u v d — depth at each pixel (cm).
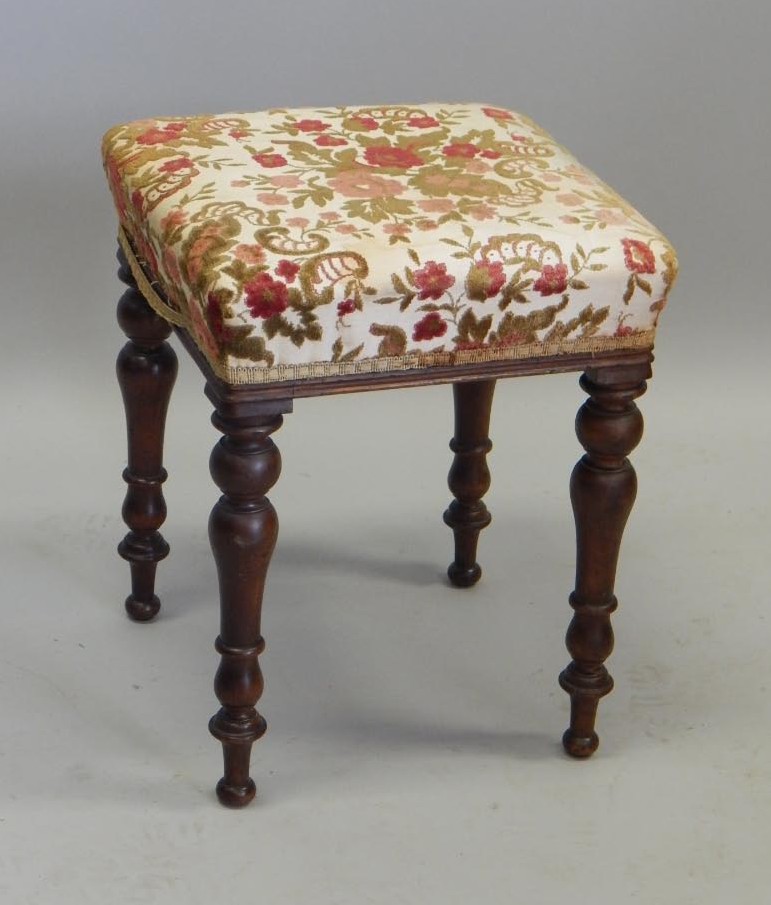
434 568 248
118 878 192
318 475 267
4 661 224
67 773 206
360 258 176
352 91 269
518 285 180
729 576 247
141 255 201
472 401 229
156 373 217
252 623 191
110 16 257
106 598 238
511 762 211
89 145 265
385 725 216
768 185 281
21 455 266
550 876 194
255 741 208
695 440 278
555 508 262
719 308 289
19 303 274
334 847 197
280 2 261
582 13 267
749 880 194
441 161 198
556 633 235
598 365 187
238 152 198
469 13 266
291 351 177
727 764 211
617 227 186
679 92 274
